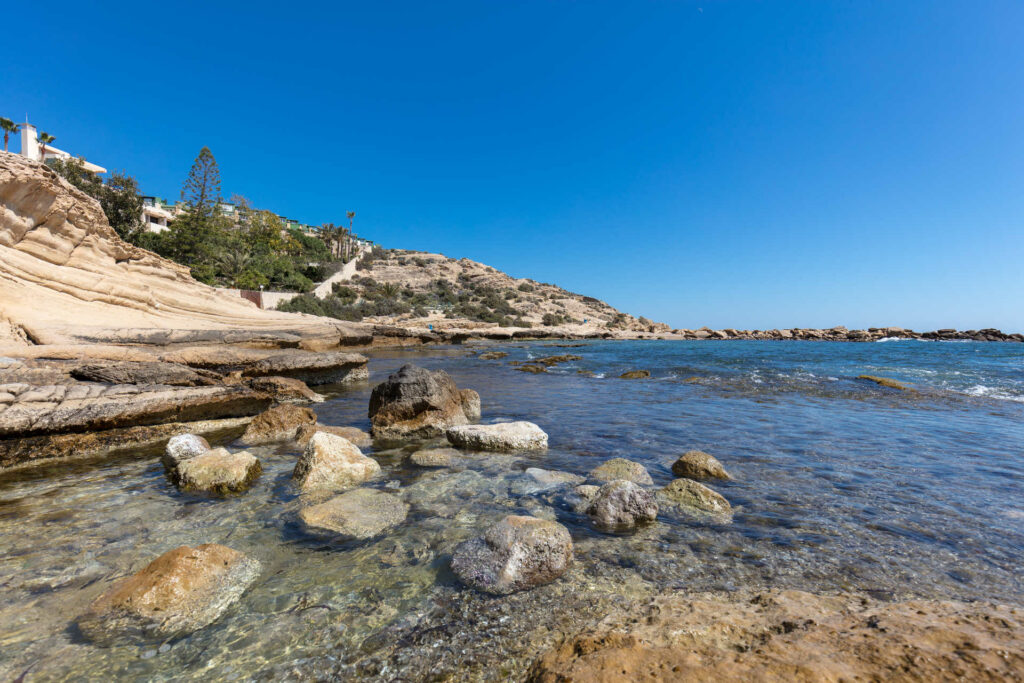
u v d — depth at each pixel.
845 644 2.57
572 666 2.54
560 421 10.91
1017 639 2.57
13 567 4.16
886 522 5.04
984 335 85.69
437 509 5.49
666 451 8.20
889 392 15.26
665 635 2.82
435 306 90.62
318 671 2.86
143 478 6.83
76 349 12.82
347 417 11.58
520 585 3.76
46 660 2.96
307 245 101.06
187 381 11.48
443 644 3.08
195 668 2.90
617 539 4.66
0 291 15.63
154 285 22.94
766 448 8.32
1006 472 6.86
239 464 6.58
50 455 7.88
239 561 4.10
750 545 4.51
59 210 18.20
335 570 4.09
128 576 4.02
